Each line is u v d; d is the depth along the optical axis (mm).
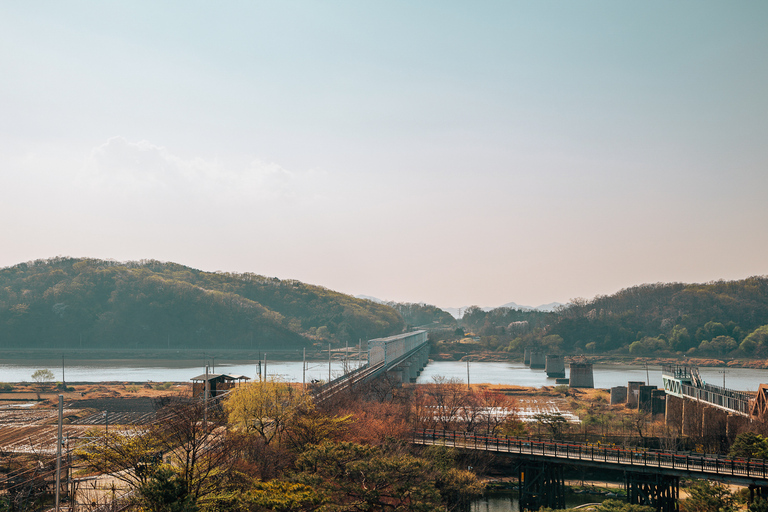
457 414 143625
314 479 57375
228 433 69500
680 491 97812
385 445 77250
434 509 57594
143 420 97812
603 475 115125
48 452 86500
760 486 77625
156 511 45688
